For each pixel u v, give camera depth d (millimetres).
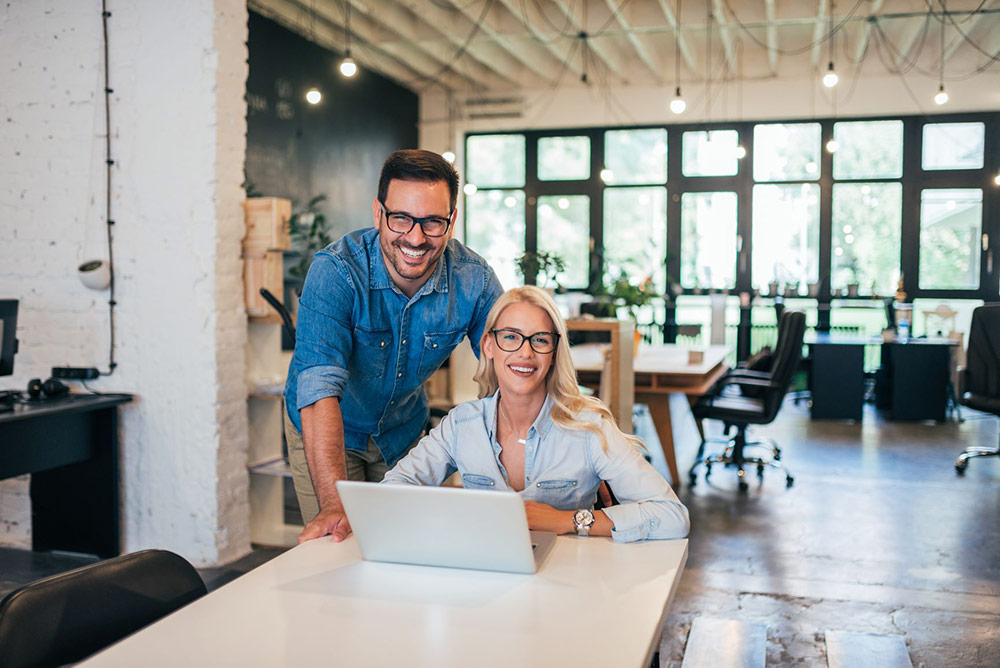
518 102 10695
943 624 3275
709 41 8852
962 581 3756
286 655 1207
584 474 1930
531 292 1920
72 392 4055
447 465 2047
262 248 4051
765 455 6523
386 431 2461
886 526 4625
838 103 9867
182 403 3939
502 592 1455
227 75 3891
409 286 2145
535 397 1946
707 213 10570
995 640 3125
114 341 4008
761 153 10367
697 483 5684
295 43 7805
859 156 10117
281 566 1602
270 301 3875
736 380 5918
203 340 3891
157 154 3895
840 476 5844
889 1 7711
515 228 11141
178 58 3842
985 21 8516
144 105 3898
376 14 7551
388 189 1913
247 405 4203
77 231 4012
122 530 4082
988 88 9477
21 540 4246
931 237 9992
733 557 4109
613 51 9375
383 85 9836
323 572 1567
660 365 5891
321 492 1907
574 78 10461
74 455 3848
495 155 11156
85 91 3965
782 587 3691
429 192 1891
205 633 1289
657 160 10672
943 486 5535
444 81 10430
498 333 1906
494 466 1973
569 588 1470
